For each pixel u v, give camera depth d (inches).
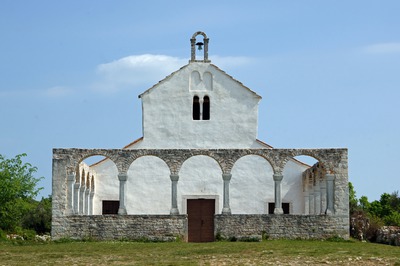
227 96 2482.8
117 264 1510.8
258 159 2436.0
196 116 2480.3
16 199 2490.2
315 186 2351.1
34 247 1921.8
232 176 2429.9
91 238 2133.4
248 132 2470.5
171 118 2464.3
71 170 2162.9
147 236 2133.4
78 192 2201.0
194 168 2426.2
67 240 2124.8
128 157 2193.7
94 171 2415.1
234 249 1803.6
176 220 2146.9
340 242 2111.2
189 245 1947.6
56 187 2154.3
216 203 2413.9
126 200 2402.8
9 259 1622.8
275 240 2126.0
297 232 2151.8
